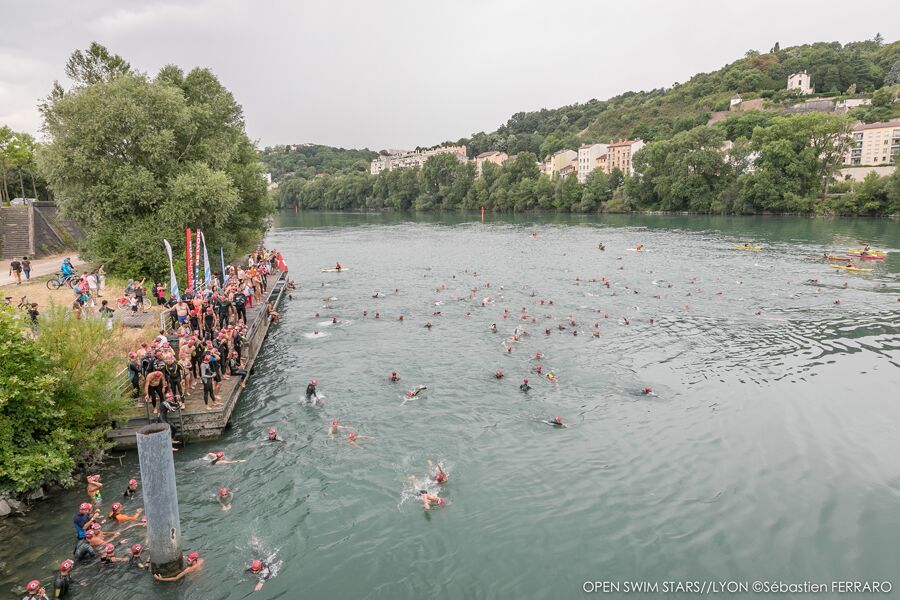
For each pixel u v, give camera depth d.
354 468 20.03
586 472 19.75
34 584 13.38
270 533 16.52
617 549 15.78
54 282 37.62
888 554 15.41
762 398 25.59
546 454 21.00
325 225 138.88
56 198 41.78
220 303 31.22
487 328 37.38
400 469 19.97
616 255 70.00
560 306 43.03
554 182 160.88
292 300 47.53
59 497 18.14
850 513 17.23
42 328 20.25
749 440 21.86
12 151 79.62
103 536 16.17
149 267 41.12
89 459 20.08
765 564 15.12
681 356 31.27
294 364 30.86
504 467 20.12
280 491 18.62
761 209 120.00
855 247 71.69
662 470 19.83
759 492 18.42
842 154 114.00
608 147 180.50
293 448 21.39
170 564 14.53
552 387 27.12
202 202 42.66
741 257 65.31
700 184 127.12
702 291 47.38
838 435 22.14
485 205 172.62
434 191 188.62
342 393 26.62
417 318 40.47
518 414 24.27
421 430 22.88
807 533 16.34
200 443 21.78
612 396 26.03
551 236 96.00
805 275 53.66
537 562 15.28
